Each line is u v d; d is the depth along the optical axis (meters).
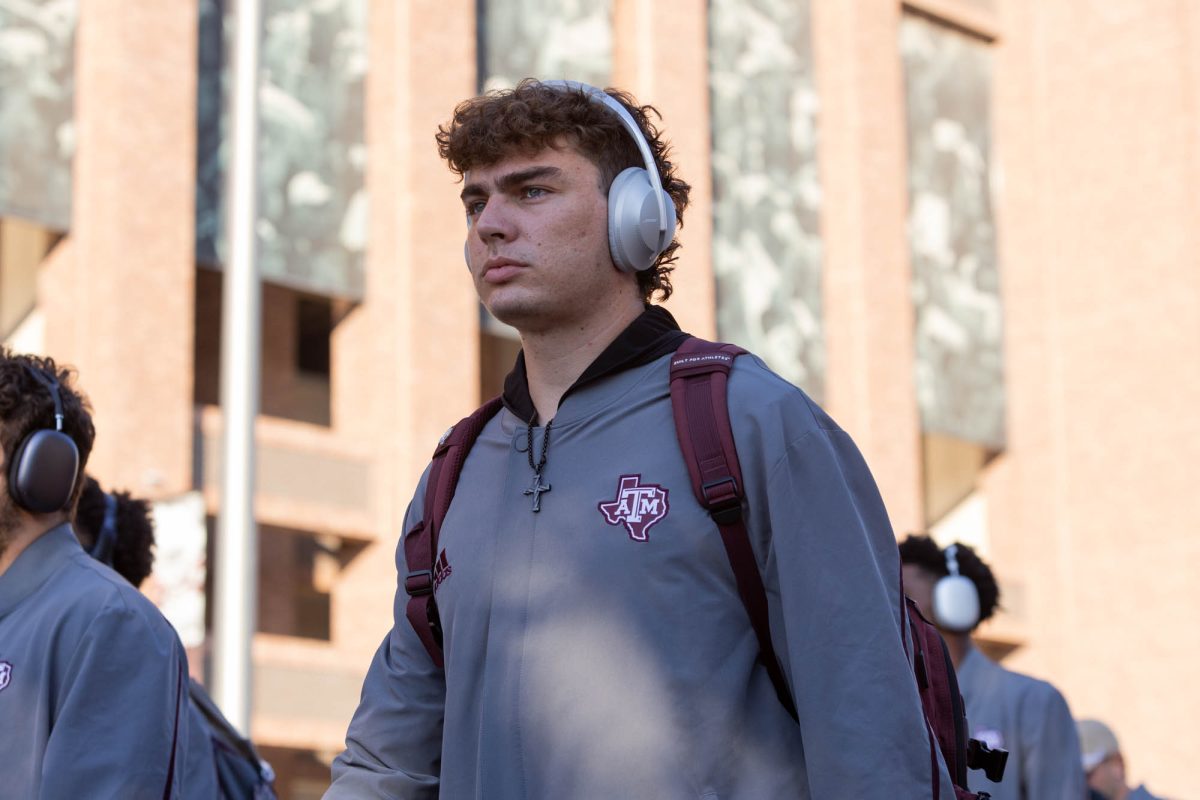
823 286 27.25
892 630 2.38
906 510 26.92
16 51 19.19
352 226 21.92
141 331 19.20
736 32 26.88
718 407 2.47
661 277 2.79
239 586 13.73
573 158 2.65
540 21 24.56
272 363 23.17
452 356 22.08
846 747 2.30
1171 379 29.62
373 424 21.75
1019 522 30.12
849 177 27.45
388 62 22.39
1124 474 29.72
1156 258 30.08
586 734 2.40
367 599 21.19
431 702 2.75
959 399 29.00
